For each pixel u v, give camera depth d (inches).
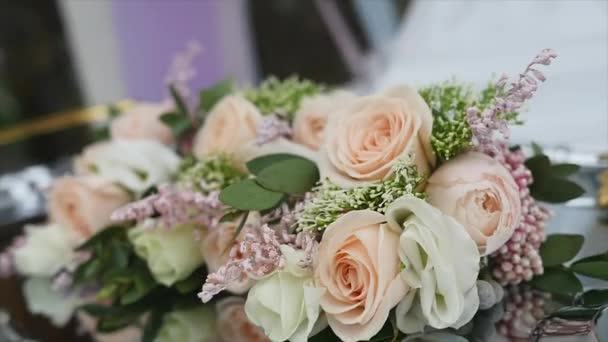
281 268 19.6
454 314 18.4
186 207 23.2
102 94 69.2
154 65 69.6
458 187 19.5
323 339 20.1
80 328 24.0
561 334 19.0
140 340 22.4
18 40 66.7
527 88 19.0
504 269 20.9
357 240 19.1
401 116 20.2
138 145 27.2
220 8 69.4
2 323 25.0
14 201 36.4
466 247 18.6
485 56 39.2
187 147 29.1
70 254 28.3
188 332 22.2
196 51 30.0
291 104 26.6
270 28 69.2
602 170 27.5
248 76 70.2
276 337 19.4
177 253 23.7
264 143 23.4
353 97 24.1
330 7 65.0
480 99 21.2
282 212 21.5
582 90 34.0
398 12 60.8
